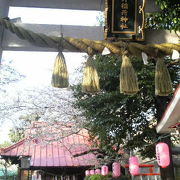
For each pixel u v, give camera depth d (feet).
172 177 25.54
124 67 9.51
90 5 11.33
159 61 9.92
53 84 9.43
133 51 9.74
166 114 18.60
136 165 25.75
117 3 10.16
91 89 9.55
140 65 25.17
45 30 10.08
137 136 27.84
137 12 10.16
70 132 37.91
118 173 32.45
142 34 10.03
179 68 26.71
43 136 39.34
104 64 26.94
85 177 45.37
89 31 10.27
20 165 51.34
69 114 37.91
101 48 9.57
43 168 46.83
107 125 26.45
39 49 10.29
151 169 39.86
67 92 39.34
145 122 27.68
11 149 49.57
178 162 34.40
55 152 48.49
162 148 19.44
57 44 9.57
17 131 46.75
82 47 9.56
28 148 49.21
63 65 9.48
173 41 10.32
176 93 16.16
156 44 9.77
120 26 10.07
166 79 9.80
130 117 27.30
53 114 39.04
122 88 9.44
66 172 47.78
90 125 29.76
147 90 25.20
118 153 33.53
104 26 10.09
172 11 16.48
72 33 10.16
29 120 43.50
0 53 10.21
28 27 10.01
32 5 11.23
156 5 12.09
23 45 10.11
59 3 11.19
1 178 70.79
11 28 9.32
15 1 11.07
